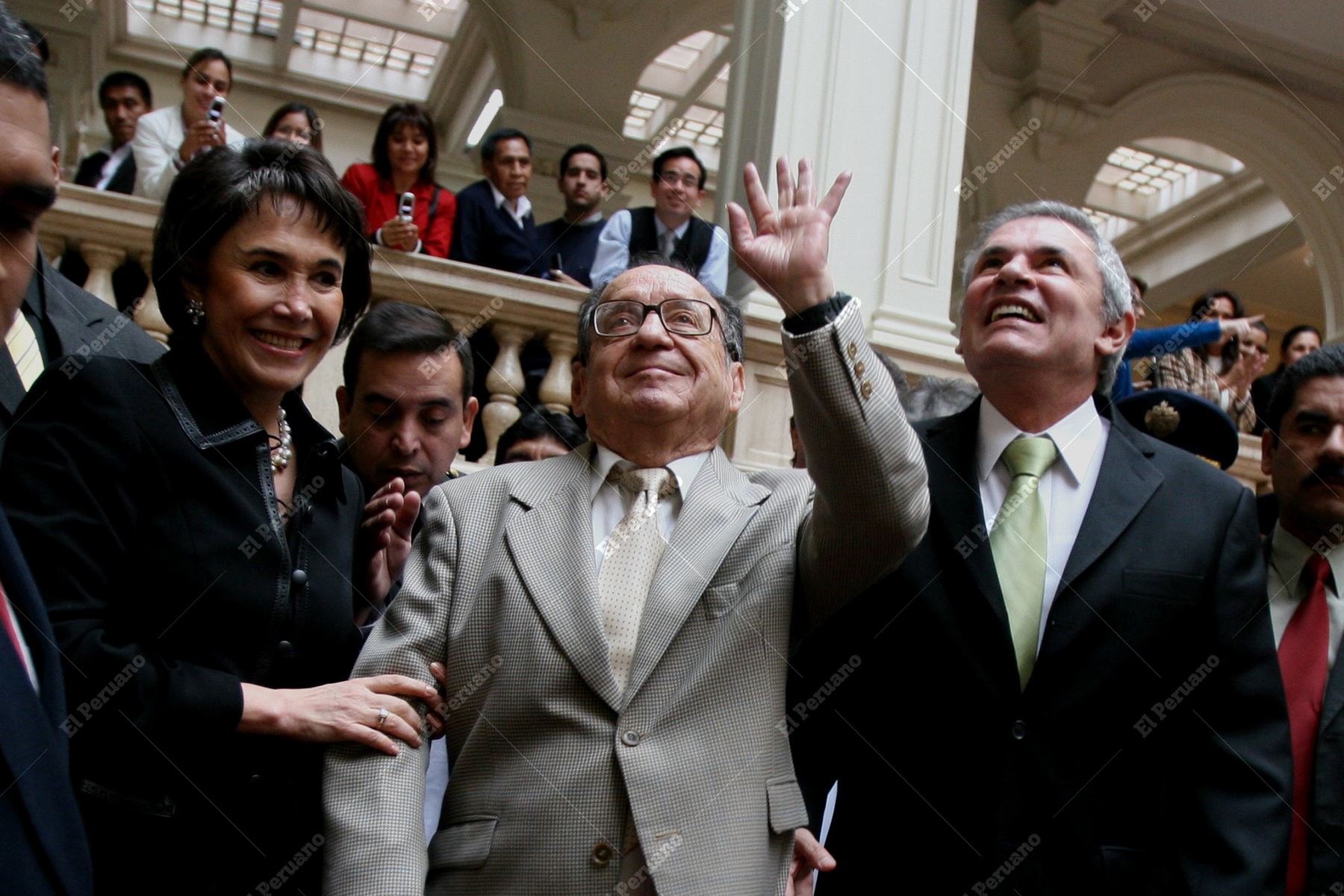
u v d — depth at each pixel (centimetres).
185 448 202
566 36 1169
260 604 202
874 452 193
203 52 601
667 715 196
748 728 199
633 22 1180
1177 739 227
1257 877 209
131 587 194
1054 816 214
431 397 299
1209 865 215
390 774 193
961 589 230
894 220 627
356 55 1448
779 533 217
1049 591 229
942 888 216
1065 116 1146
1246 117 1191
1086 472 243
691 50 1394
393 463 298
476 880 189
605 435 222
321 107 1435
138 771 190
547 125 1171
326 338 223
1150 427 349
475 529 217
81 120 1151
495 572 209
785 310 200
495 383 524
